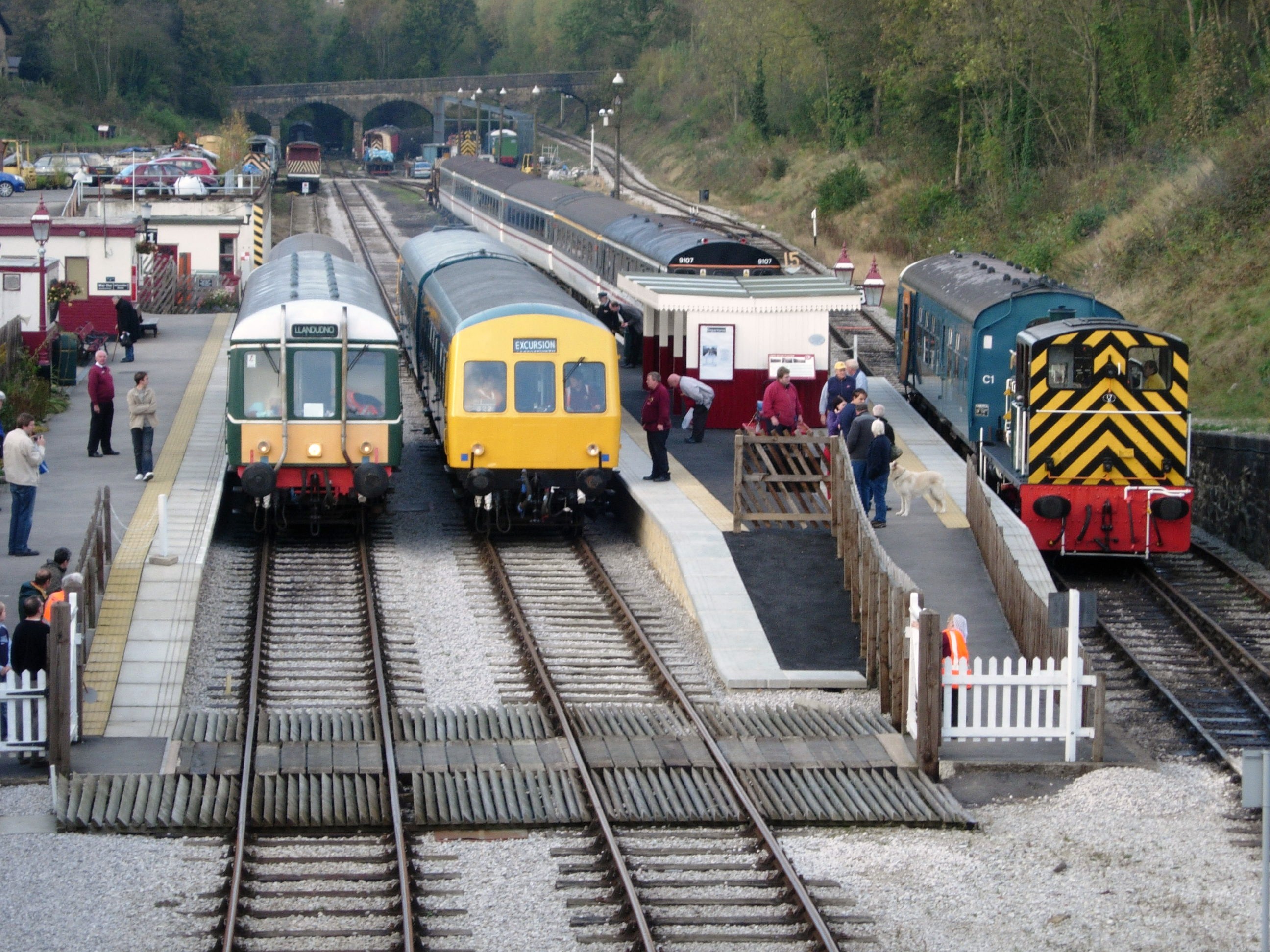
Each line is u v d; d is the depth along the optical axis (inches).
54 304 5457.7
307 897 1803.6
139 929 1707.7
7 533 3245.6
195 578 2925.7
